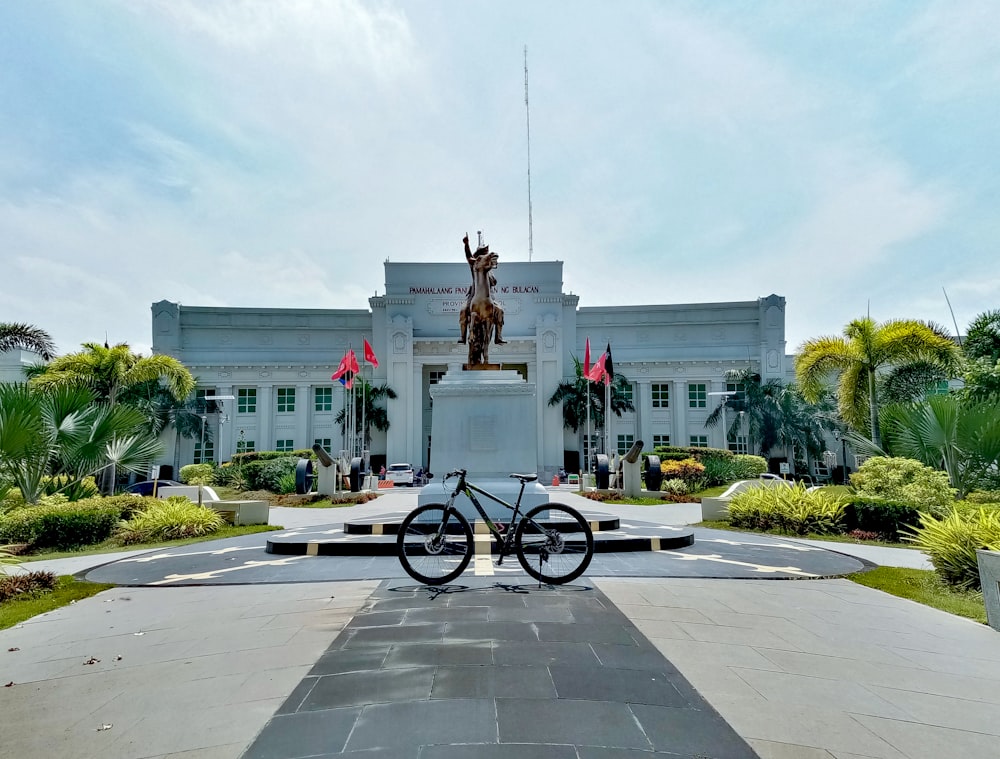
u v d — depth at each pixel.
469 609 5.90
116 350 25.94
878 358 20.66
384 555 9.60
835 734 3.42
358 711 3.65
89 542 13.46
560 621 5.50
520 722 3.48
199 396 48.81
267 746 3.26
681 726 3.47
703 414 50.72
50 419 15.10
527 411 11.87
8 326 24.77
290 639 5.14
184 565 9.49
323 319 51.78
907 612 6.40
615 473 26.64
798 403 45.25
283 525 16.00
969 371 19.28
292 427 49.81
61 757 3.22
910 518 12.88
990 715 3.72
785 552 10.35
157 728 3.54
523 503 11.23
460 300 50.84
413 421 49.06
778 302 50.91
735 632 5.38
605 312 52.28
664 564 8.66
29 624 6.16
